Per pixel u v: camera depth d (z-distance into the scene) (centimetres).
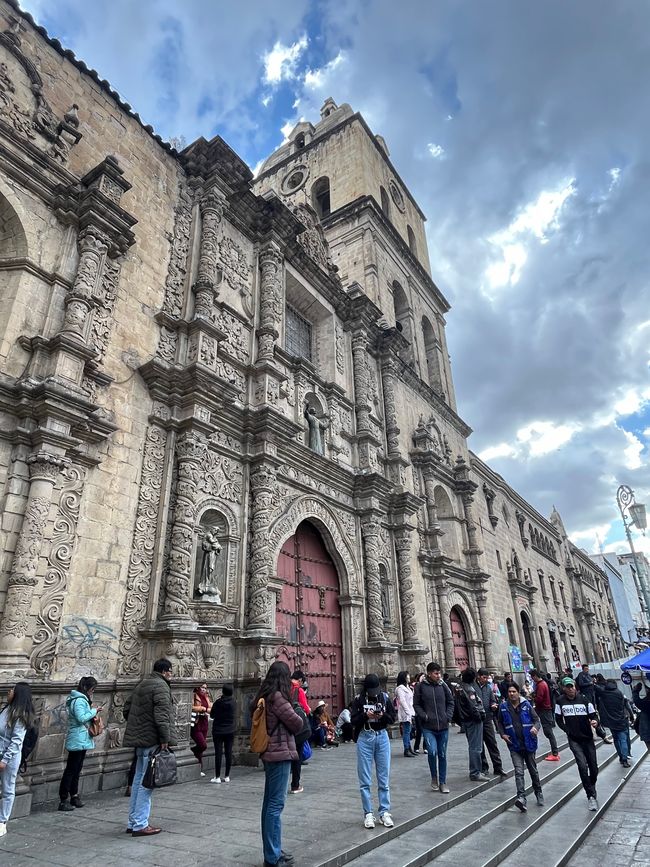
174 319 1311
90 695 852
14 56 1138
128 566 1048
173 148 1507
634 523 2486
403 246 3003
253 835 602
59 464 930
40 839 601
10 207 1051
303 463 1597
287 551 1540
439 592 2206
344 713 1444
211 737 1104
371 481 1841
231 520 1304
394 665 1683
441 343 3225
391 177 3438
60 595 912
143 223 1341
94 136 1288
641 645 1716
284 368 1669
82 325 1046
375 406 2191
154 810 727
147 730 625
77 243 1137
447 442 2805
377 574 1758
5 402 927
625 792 997
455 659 2197
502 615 2961
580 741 860
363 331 2153
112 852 548
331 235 2827
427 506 2331
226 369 1432
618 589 7381
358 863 549
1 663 785
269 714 531
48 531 917
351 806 748
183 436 1202
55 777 812
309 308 2019
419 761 1175
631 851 668
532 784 882
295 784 838
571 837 706
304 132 3538
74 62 1284
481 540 2986
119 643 991
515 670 2802
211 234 1476
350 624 1638
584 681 1293
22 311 1012
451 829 673
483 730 1013
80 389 1007
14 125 1102
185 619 1052
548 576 4247
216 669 1138
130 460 1117
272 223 1719
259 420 1399
